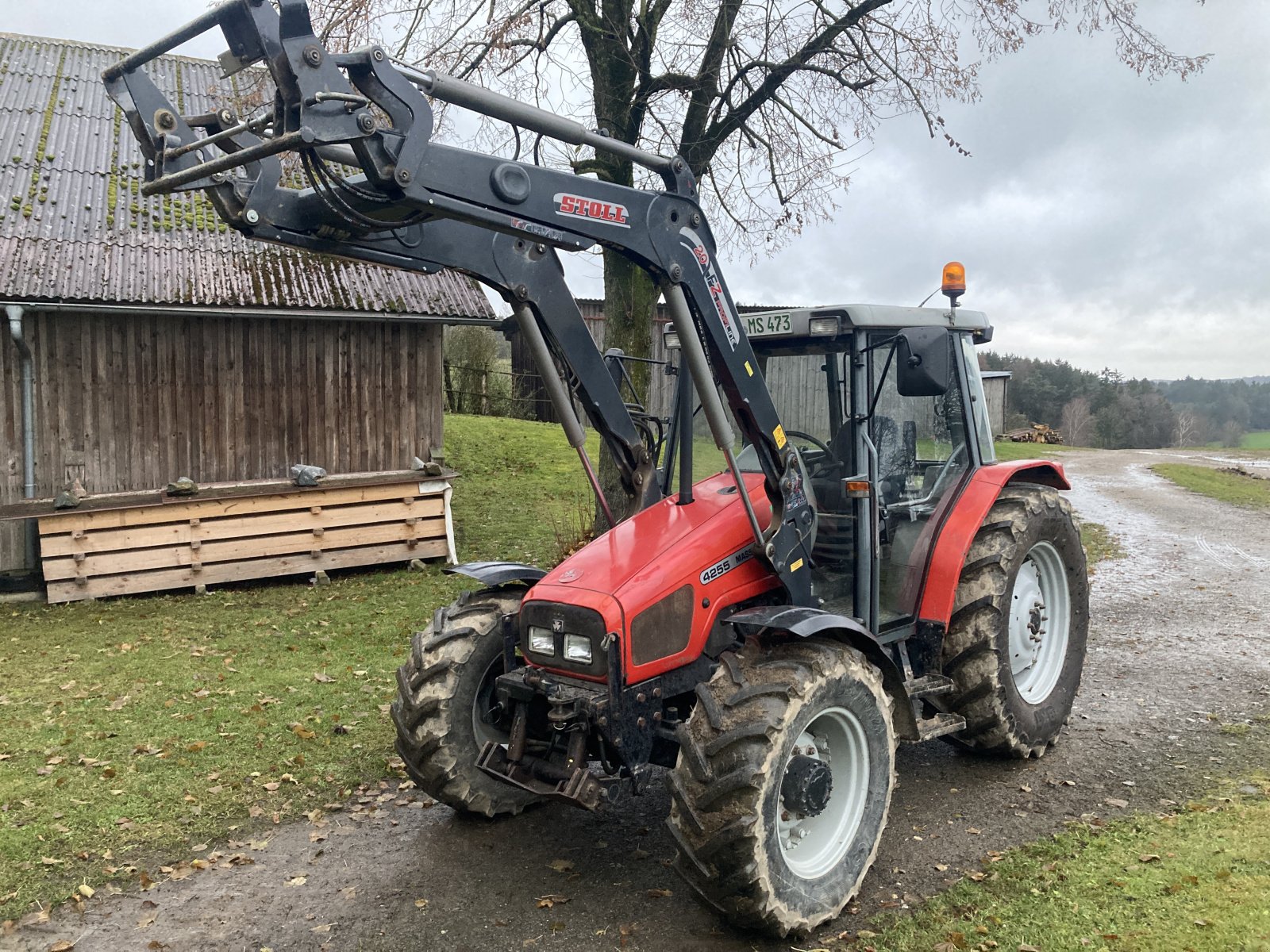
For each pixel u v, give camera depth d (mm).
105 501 9000
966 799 4414
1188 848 3729
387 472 10586
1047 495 4992
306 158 2707
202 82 12508
